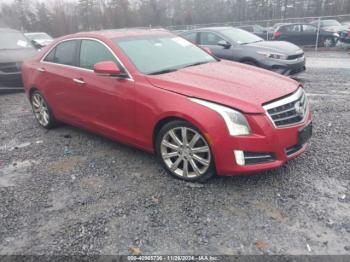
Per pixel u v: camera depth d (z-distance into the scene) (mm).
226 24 25828
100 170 4238
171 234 2988
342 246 2750
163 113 3686
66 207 3482
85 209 3424
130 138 4227
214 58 5086
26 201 3643
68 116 5191
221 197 3488
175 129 3705
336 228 2953
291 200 3383
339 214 3135
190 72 4141
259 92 3545
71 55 4992
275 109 3418
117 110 4238
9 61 8734
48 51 5527
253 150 3316
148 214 3277
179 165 3875
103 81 4340
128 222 3180
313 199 3379
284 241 2838
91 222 3211
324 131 5156
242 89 3596
